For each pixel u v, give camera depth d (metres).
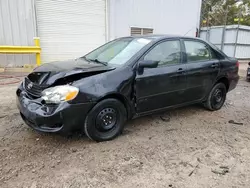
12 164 2.63
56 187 2.29
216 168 2.72
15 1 8.55
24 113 2.95
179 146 3.21
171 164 2.76
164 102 3.79
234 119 4.37
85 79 2.99
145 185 2.38
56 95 2.78
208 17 27.31
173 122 4.08
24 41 9.02
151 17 11.91
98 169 2.61
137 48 3.60
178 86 3.88
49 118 2.74
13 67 8.92
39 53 8.64
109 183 2.38
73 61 3.86
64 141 3.20
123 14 11.10
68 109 2.80
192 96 4.23
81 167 2.63
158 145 3.21
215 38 16.14
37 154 2.86
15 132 3.42
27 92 3.15
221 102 4.91
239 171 2.68
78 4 9.95
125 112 3.38
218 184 2.44
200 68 4.16
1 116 4.04
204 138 3.49
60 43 9.93
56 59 10.00
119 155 2.91
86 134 3.12
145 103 3.53
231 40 15.61
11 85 6.41
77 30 10.20
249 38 16.30
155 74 3.52
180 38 4.04
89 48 10.68
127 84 3.23
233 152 3.11
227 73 4.71
